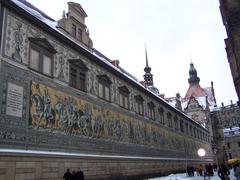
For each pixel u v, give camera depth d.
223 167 25.25
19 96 21.66
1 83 20.36
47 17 31.02
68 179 22.16
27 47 23.39
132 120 40.09
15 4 22.48
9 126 20.34
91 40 34.75
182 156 61.00
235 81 27.62
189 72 130.50
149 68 85.62
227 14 23.31
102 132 31.80
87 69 30.95
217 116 130.75
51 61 25.98
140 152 40.56
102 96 33.53
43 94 24.11
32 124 22.38
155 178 42.16
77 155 26.52
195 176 49.69
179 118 64.56
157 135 48.69
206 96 122.06
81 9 33.56
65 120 26.12
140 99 44.06
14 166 20.09
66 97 26.92
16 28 22.59
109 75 35.69
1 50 20.86
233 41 23.48
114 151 33.50
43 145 23.00
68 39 28.30
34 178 21.50
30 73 23.16
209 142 96.81
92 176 28.30
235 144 121.75
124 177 34.50
